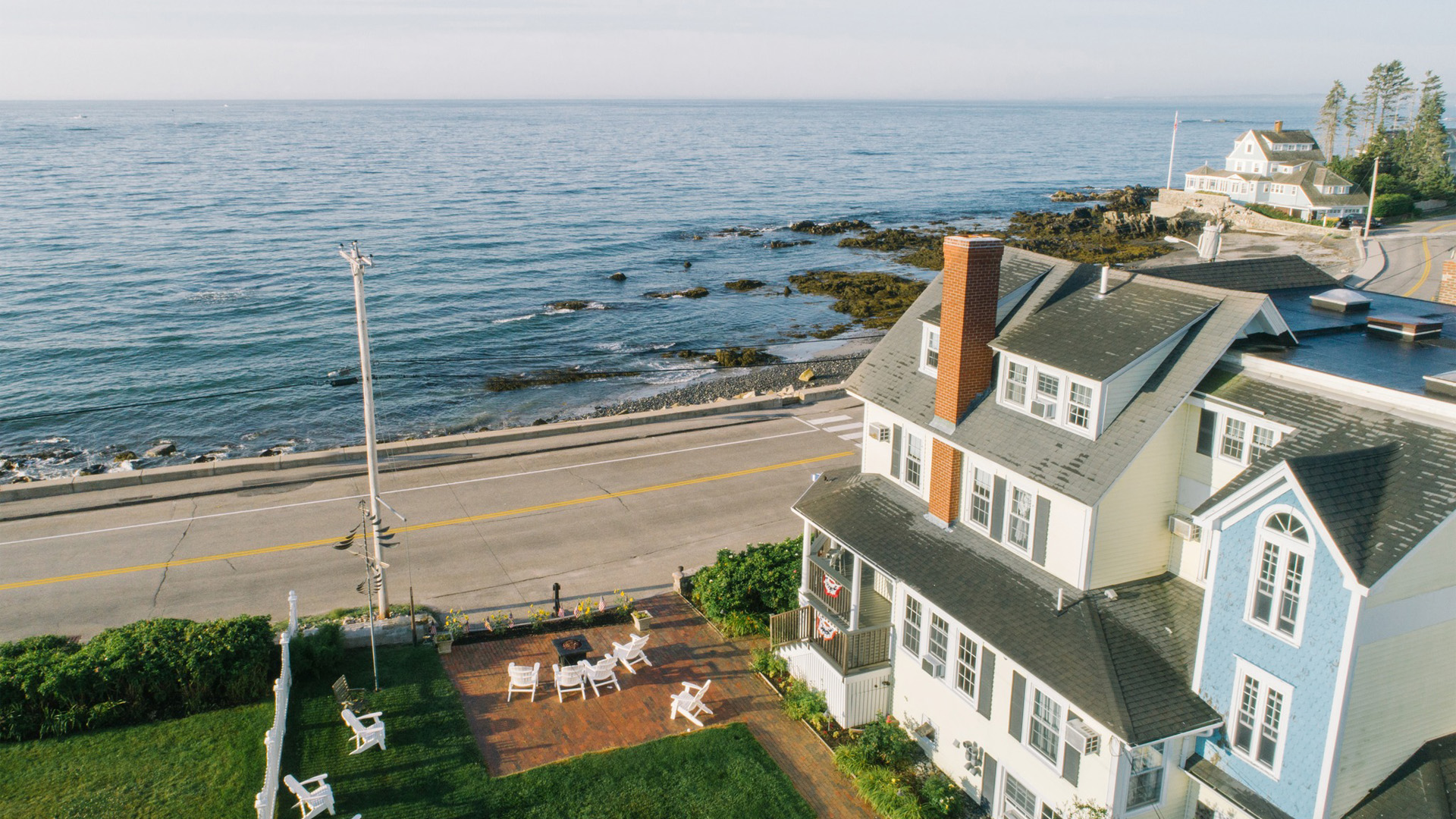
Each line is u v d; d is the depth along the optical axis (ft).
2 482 144.66
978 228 388.98
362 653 83.41
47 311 242.78
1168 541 65.51
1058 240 351.87
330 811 63.67
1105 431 63.52
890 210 447.01
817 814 65.21
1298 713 49.42
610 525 112.27
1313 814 49.37
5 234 341.82
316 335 227.61
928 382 80.69
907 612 72.79
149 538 107.24
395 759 69.21
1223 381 62.44
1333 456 49.55
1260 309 64.13
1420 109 399.24
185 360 207.62
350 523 112.16
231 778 66.28
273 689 76.69
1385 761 51.26
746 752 71.05
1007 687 62.13
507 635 87.51
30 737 70.08
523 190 500.33
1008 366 71.41
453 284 282.56
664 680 81.10
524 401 185.26
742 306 260.42
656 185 535.19
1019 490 68.23
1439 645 50.72
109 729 71.36
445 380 197.98
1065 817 58.23
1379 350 66.69
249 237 346.95
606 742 72.33
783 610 87.51
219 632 76.59
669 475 127.85
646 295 272.92
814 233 377.91
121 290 265.34
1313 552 47.57
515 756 70.49
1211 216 377.09
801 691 77.00
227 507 116.57
